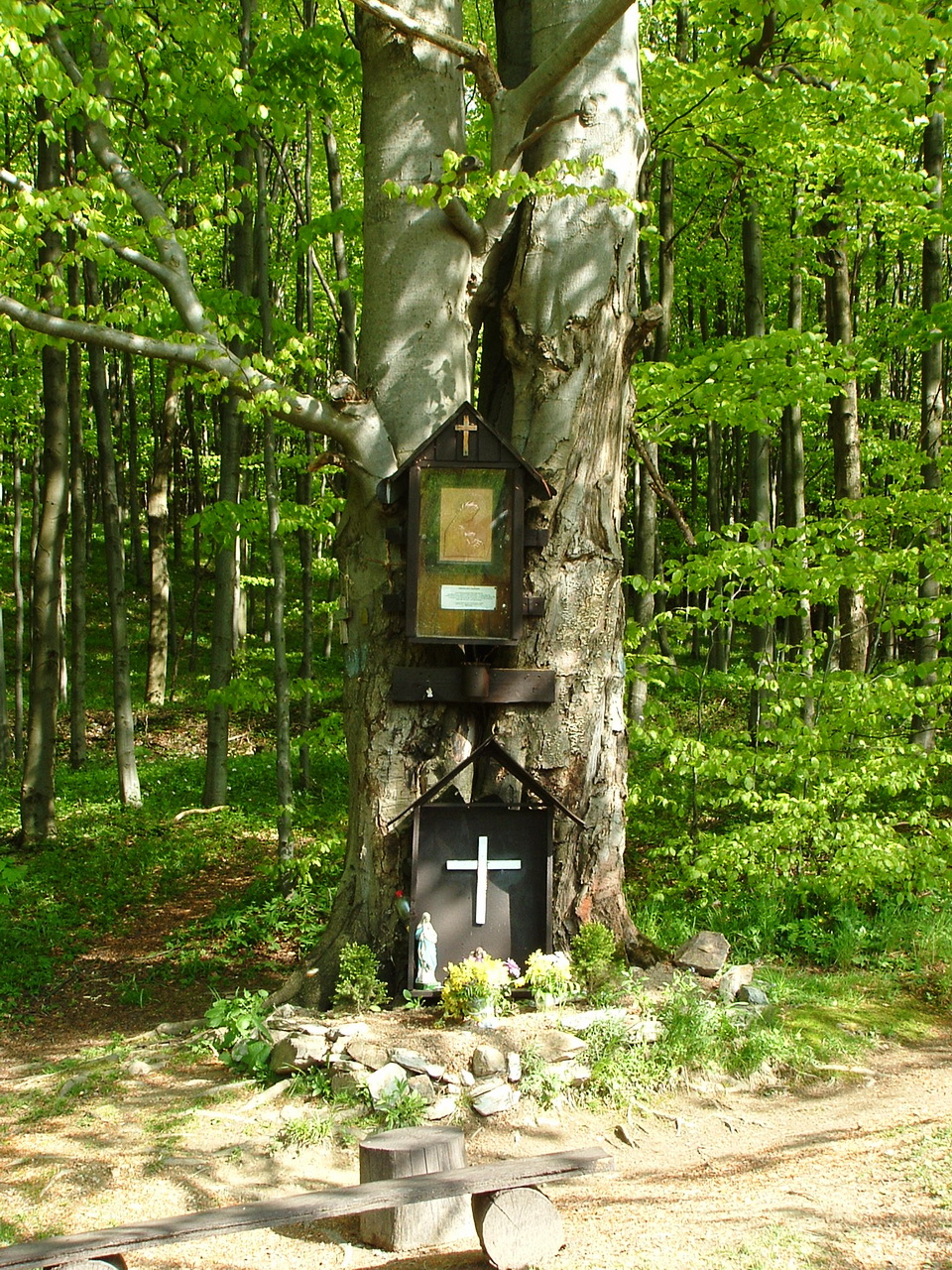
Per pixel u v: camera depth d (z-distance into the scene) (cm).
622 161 739
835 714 904
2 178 655
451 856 668
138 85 811
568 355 719
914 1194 425
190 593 2905
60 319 661
